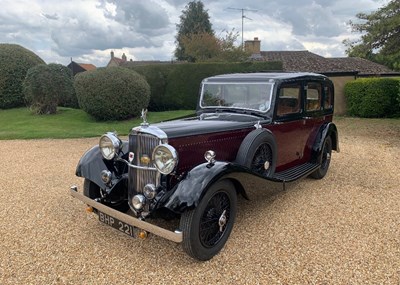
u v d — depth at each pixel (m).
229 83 4.90
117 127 11.90
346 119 14.38
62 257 3.32
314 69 21.22
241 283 2.93
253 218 4.23
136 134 3.38
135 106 13.05
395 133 10.83
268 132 4.15
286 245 3.55
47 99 14.05
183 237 3.06
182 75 15.93
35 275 3.03
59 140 9.83
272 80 4.55
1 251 3.42
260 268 3.14
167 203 3.03
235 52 22.11
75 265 3.18
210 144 3.80
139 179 3.41
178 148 3.45
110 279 2.98
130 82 12.83
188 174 3.20
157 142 3.26
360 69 21.45
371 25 10.66
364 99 14.49
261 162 4.13
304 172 4.94
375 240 3.65
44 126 12.24
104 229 3.93
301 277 3.00
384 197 4.98
